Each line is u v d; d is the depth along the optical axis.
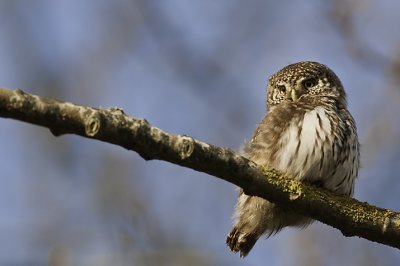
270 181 9.02
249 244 12.01
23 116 7.41
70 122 7.59
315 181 11.30
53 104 7.50
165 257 13.66
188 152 8.23
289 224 11.77
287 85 13.02
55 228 14.10
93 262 13.34
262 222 11.69
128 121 7.89
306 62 13.38
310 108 11.69
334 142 11.23
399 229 9.38
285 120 11.45
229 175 8.71
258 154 11.41
